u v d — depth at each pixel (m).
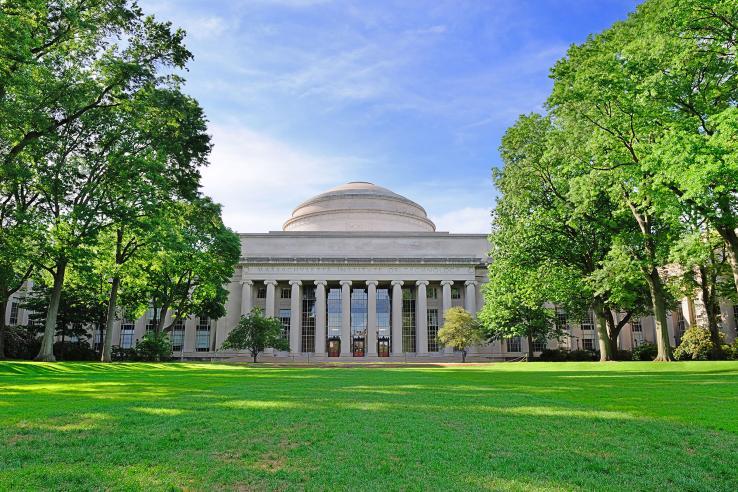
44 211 37.44
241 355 80.12
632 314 52.59
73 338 81.31
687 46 26.12
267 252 88.69
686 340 54.91
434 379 25.42
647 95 27.11
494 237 47.28
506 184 42.84
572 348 83.50
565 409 13.23
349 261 84.38
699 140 23.59
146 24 34.53
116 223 37.50
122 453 8.52
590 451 8.92
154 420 11.24
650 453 8.85
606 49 31.73
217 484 7.07
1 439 9.40
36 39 28.86
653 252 35.91
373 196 99.12
